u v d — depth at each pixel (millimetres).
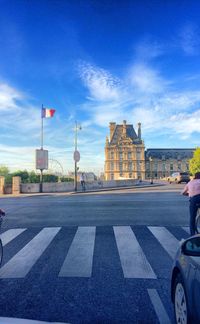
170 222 13000
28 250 8750
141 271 6875
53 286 6035
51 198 26484
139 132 143000
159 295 5594
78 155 39625
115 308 5086
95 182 44125
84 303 5273
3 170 52938
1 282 6273
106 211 16359
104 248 8844
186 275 4027
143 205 18812
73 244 9359
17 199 26391
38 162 37719
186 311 3992
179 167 144500
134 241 9656
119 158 140375
